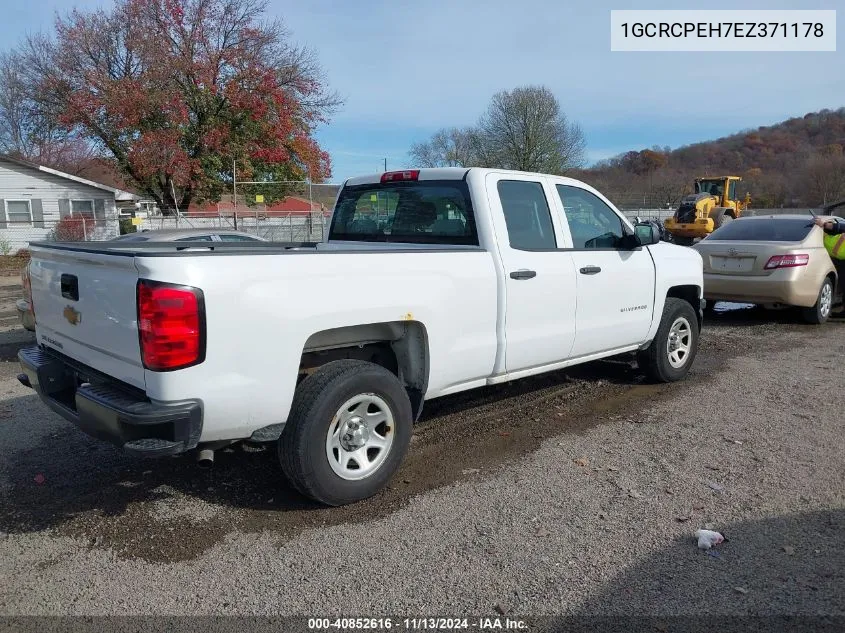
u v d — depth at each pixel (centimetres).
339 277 380
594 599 308
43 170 2838
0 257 2458
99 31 3062
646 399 610
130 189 3656
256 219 2775
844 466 453
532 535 365
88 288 369
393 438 416
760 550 347
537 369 517
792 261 941
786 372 705
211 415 338
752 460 464
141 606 306
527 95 4228
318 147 3425
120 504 405
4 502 409
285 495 416
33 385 427
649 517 384
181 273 324
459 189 485
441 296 433
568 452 482
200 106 3059
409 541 360
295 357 363
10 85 4178
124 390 353
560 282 510
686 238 2877
